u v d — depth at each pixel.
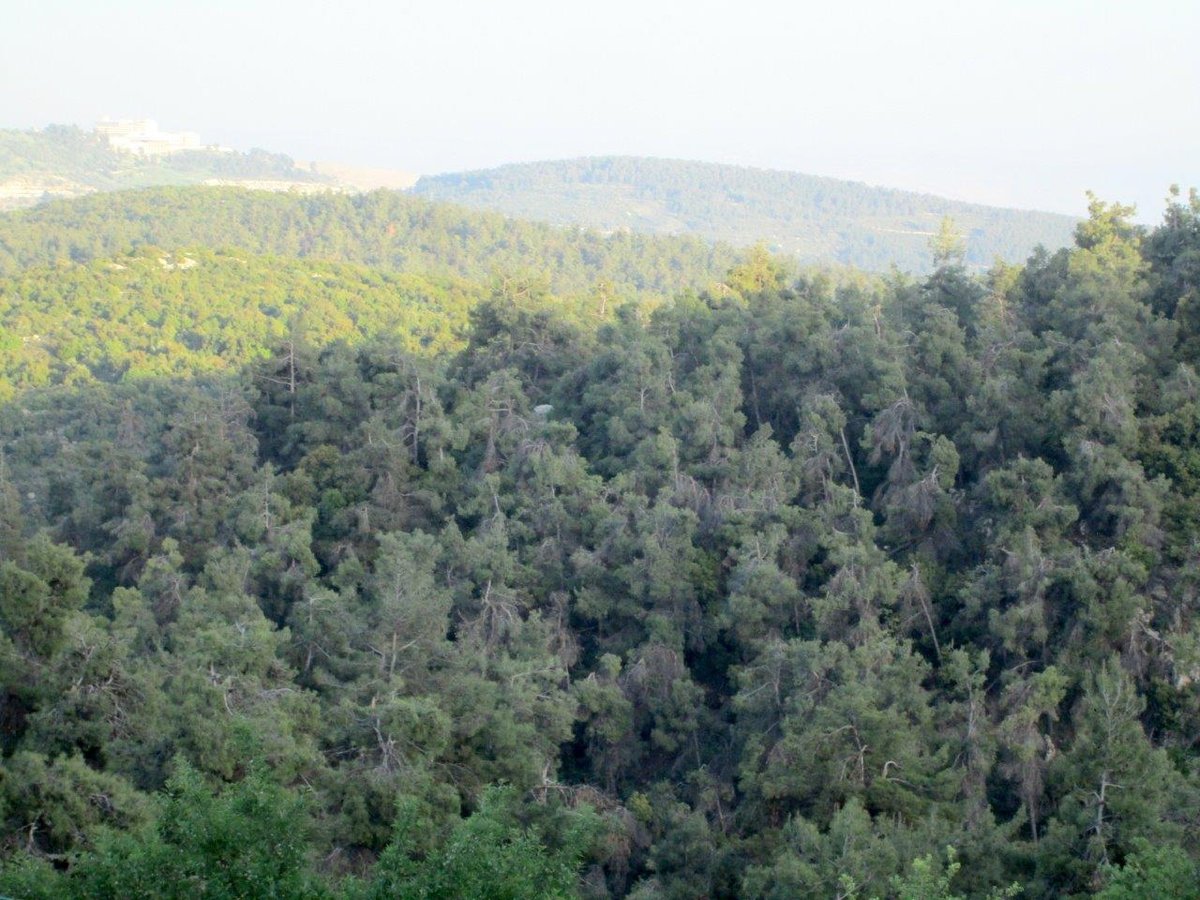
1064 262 68.50
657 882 39.41
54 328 156.50
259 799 23.77
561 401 71.88
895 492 54.62
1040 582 45.34
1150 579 47.75
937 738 40.59
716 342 66.50
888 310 67.94
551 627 52.59
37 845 30.00
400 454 64.00
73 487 68.31
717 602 52.81
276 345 75.31
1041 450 55.09
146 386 126.62
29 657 36.12
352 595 52.22
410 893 22.67
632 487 58.62
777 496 55.56
